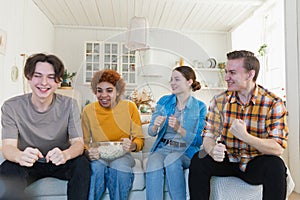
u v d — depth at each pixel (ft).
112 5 14.52
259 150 5.00
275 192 4.85
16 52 12.12
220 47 18.52
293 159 9.58
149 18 16.31
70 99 5.45
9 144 5.01
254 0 13.65
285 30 10.03
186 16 15.98
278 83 12.81
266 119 5.29
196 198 5.10
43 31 15.66
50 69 5.04
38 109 5.23
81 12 15.53
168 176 5.44
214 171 5.31
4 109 5.19
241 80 5.32
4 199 4.53
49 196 5.26
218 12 15.33
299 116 9.29
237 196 5.45
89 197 5.07
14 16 11.88
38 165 5.15
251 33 15.74
